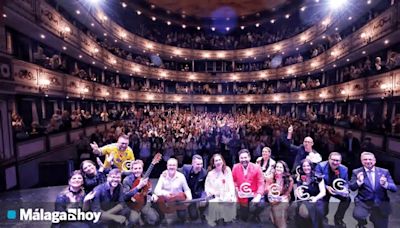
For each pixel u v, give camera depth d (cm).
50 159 1084
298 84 2669
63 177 869
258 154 1113
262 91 3017
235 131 1445
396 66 1158
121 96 2398
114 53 2291
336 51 1792
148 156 1109
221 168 457
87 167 434
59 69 1422
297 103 2652
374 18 1287
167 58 3127
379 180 424
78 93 1630
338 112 1984
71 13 1622
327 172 445
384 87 1259
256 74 3053
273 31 3114
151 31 3047
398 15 1067
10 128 804
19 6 948
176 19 3002
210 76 3228
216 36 3316
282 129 1342
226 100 3206
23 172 869
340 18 1698
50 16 1202
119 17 2614
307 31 2328
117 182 398
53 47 1470
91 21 1780
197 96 3195
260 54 2983
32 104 1286
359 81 1528
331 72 2195
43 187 814
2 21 783
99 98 1977
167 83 3228
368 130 1262
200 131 1444
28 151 924
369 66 1458
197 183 472
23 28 1112
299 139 1345
